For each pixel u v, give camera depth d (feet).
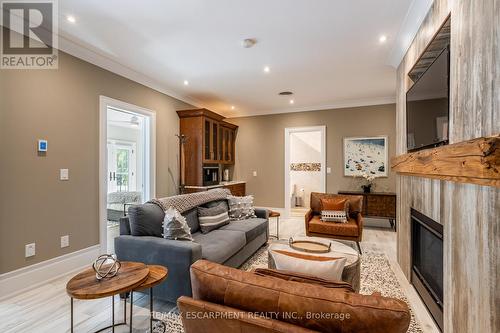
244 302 3.03
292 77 12.97
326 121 18.30
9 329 6.11
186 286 6.68
